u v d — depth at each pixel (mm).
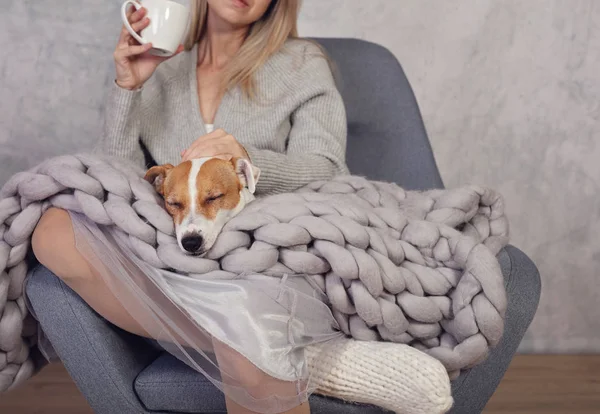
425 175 1603
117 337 1143
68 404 1766
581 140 2121
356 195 1291
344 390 1048
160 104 1565
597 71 2084
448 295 1113
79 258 1063
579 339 2184
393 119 1662
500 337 1062
